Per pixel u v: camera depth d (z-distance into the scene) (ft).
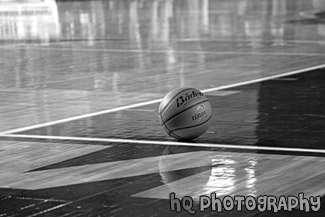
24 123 37.76
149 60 65.10
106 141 32.99
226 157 29.53
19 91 48.91
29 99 45.55
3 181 26.50
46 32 96.53
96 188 25.32
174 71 57.72
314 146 31.40
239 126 35.70
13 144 32.81
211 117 35.96
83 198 24.17
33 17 122.93
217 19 115.44
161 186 25.41
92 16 124.16
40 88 50.08
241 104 41.96
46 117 39.40
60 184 25.95
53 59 66.90
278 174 26.76
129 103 43.32
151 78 54.03
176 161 28.99
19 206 23.41
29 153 30.96
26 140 33.60
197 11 136.05
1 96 46.96
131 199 23.95
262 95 45.06
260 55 67.72
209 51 71.67
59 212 22.75
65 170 27.94
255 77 53.47
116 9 143.23
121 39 85.56
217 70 57.82
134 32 94.58
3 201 23.98
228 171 27.30
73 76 55.83
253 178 26.25
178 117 32.01
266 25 102.53
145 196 24.26
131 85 50.70
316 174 26.71
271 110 39.88
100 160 29.45
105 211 22.77
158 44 79.36
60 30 99.14
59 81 53.26
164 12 133.80
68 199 24.11
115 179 26.45
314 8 140.26
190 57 66.85
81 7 149.48
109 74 56.49
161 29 98.53
